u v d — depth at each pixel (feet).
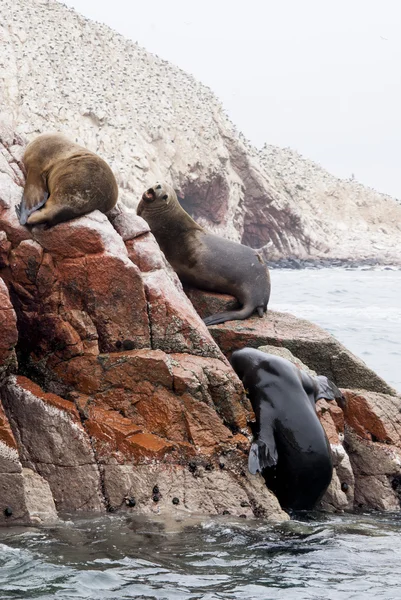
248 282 73.15
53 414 49.75
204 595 35.40
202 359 54.85
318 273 353.92
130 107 433.89
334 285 258.98
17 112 394.11
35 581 36.09
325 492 55.62
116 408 52.37
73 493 48.24
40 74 420.77
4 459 44.70
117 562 39.09
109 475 48.67
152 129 414.62
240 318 71.77
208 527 45.88
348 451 61.57
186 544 42.78
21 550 40.09
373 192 597.52
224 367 54.65
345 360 67.67
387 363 103.65
